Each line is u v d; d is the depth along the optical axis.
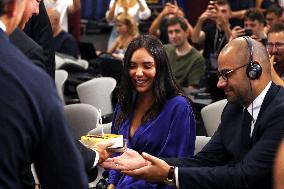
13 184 1.49
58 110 1.53
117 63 5.32
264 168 2.06
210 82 4.43
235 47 2.13
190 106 2.67
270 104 2.12
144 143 2.63
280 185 1.27
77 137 3.45
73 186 1.56
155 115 2.65
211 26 6.42
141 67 2.65
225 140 2.25
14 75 1.49
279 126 2.06
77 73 5.45
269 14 6.34
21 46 2.36
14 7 1.59
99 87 4.50
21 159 1.50
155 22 6.98
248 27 5.64
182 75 5.61
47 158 1.53
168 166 2.21
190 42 6.63
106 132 3.06
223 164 2.34
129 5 7.70
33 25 3.16
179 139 2.61
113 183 2.70
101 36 9.33
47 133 1.52
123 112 2.76
